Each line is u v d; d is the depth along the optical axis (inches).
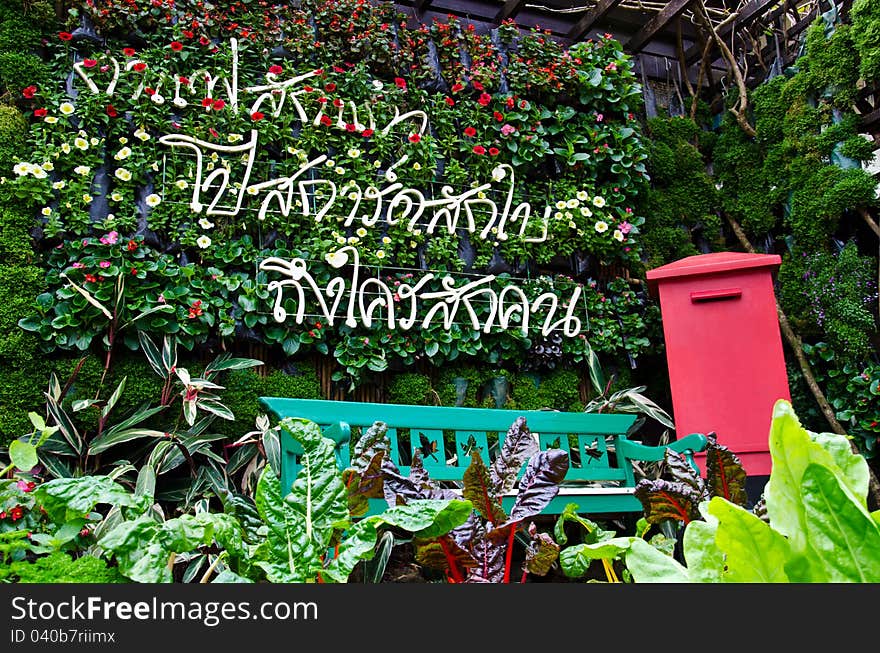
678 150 176.4
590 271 156.7
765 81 178.1
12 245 111.1
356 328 131.0
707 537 24.9
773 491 20.1
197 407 114.7
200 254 123.3
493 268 146.7
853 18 151.9
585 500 100.1
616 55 170.7
